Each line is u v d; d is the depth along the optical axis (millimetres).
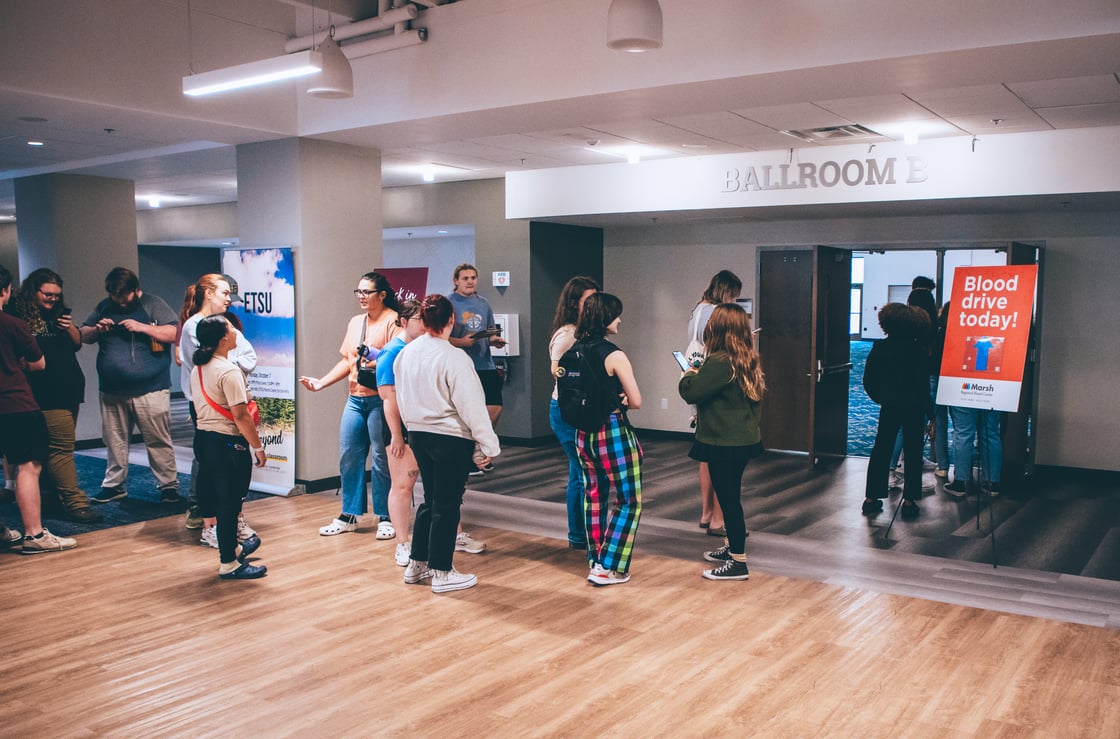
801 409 9516
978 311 5566
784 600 4637
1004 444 7680
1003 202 7387
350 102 6566
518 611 4488
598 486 4973
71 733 3229
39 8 5414
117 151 7980
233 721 3328
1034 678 3678
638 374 10633
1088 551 5602
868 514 6609
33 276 6145
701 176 8258
